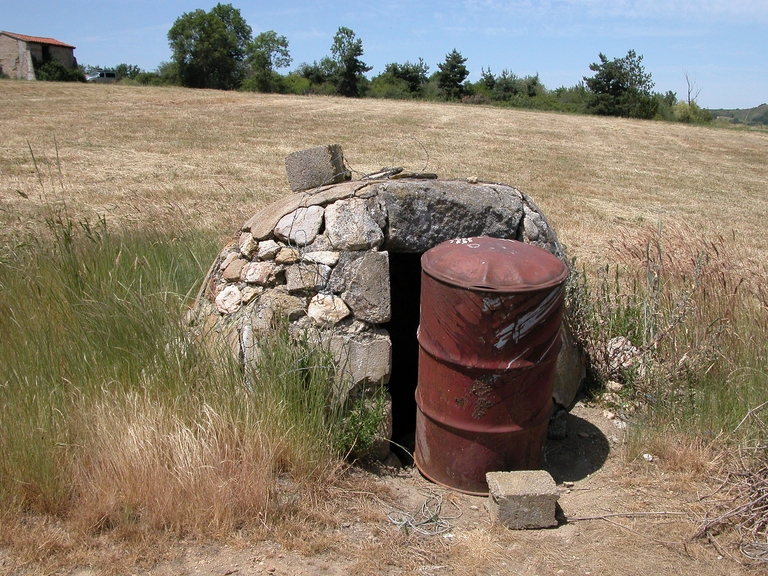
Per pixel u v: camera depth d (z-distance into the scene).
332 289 4.45
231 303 4.73
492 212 4.79
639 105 54.59
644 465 4.47
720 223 14.27
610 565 3.46
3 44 58.66
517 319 3.78
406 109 36.97
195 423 3.91
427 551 3.50
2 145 18.58
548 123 35.34
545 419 4.14
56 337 4.73
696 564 3.49
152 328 4.64
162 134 22.77
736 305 5.99
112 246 6.38
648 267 6.13
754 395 4.77
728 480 4.13
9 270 5.76
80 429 3.89
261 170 17.02
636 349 5.64
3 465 3.57
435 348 3.98
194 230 8.20
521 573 3.38
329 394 4.30
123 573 3.17
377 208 4.54
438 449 4.16
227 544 3.39
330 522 3.64
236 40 68.38
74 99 31.80
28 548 3.23
